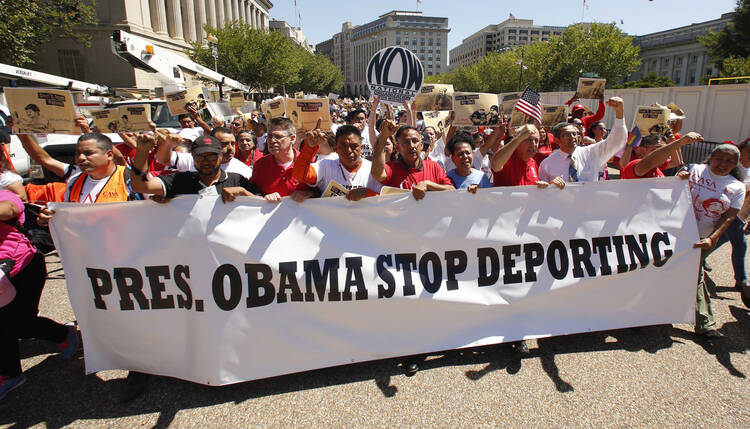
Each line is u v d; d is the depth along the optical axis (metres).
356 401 2.76
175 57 10.93
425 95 6.10
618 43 43.72
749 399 2.72
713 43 34.84
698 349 3.29
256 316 2.87
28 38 18.14
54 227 2.86
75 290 2.91
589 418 2.58
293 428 2.54
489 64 60.12
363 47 173.75
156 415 2.67
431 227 3.15
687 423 2.52
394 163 3.53
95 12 29.50
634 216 3.46
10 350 2.84
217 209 2.84
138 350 2.92
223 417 2.64
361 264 3.04
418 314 3.11
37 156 3.50
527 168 3.79
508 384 2.91
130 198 3.28
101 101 12.98
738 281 4.07
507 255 3.27
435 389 2.87
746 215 3.97
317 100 4.45
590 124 6.61
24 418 2.67
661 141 4.28
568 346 3.35
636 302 3.45
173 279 2.85
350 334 3.02
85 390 2.94
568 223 3.36
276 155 3.40
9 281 2.75
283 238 2.94
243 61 29.27
